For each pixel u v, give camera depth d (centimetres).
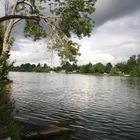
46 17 2164
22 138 1588
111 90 7194
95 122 2594
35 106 3544
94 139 1941
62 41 2139
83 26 2320
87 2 2305
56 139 1797
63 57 2138
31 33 2530
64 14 2277
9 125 1304
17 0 2350
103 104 4084
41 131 1730
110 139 1972
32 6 2392
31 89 6531
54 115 2906
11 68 1394
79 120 2672
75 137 1925
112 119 2794
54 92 5959
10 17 1590
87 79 14138
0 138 1136
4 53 1415
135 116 3006
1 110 1362
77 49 2170
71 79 13550
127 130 2284
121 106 3894
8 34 2256
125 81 12750
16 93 5316
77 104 3978
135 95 5800
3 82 1374
